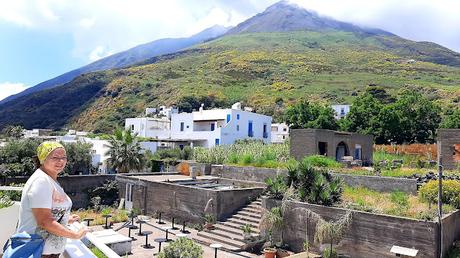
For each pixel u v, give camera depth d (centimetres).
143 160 3781
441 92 9406
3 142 4078
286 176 2061
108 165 3744
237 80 11744
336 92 10581
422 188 1820
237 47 17975
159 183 2694
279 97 10012
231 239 1988
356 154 3512
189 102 8938
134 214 2530
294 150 3178
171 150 4550
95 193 3045
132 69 13038
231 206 2294
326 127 5919
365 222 1577
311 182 1900
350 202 1780
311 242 1738
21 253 342
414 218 1485
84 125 9519
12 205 602
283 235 1850
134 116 9206
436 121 5716
